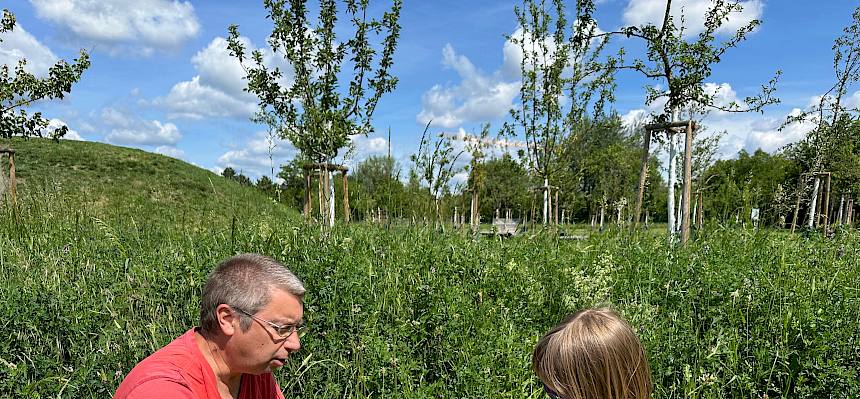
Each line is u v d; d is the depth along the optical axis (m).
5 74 11.86
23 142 25.19
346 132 8.40
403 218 8.04
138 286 4.80
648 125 9.68
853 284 5.27
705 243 7.01
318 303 4.26
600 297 4.76
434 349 4.21
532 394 3.44
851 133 11.93
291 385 3.81
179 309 4.54
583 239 7.96
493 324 4.25
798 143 12.93
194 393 2.06
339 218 8.73
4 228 7.93
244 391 2.46
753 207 8.32
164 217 8.80
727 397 3.92
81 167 23.75
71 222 8.27
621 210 9.27
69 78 12.38
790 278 5.23
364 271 4.97
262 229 6.09
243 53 8.39
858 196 13.15
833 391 3.58
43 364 3.72
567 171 12.11
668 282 5.29
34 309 4.20
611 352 2.01
